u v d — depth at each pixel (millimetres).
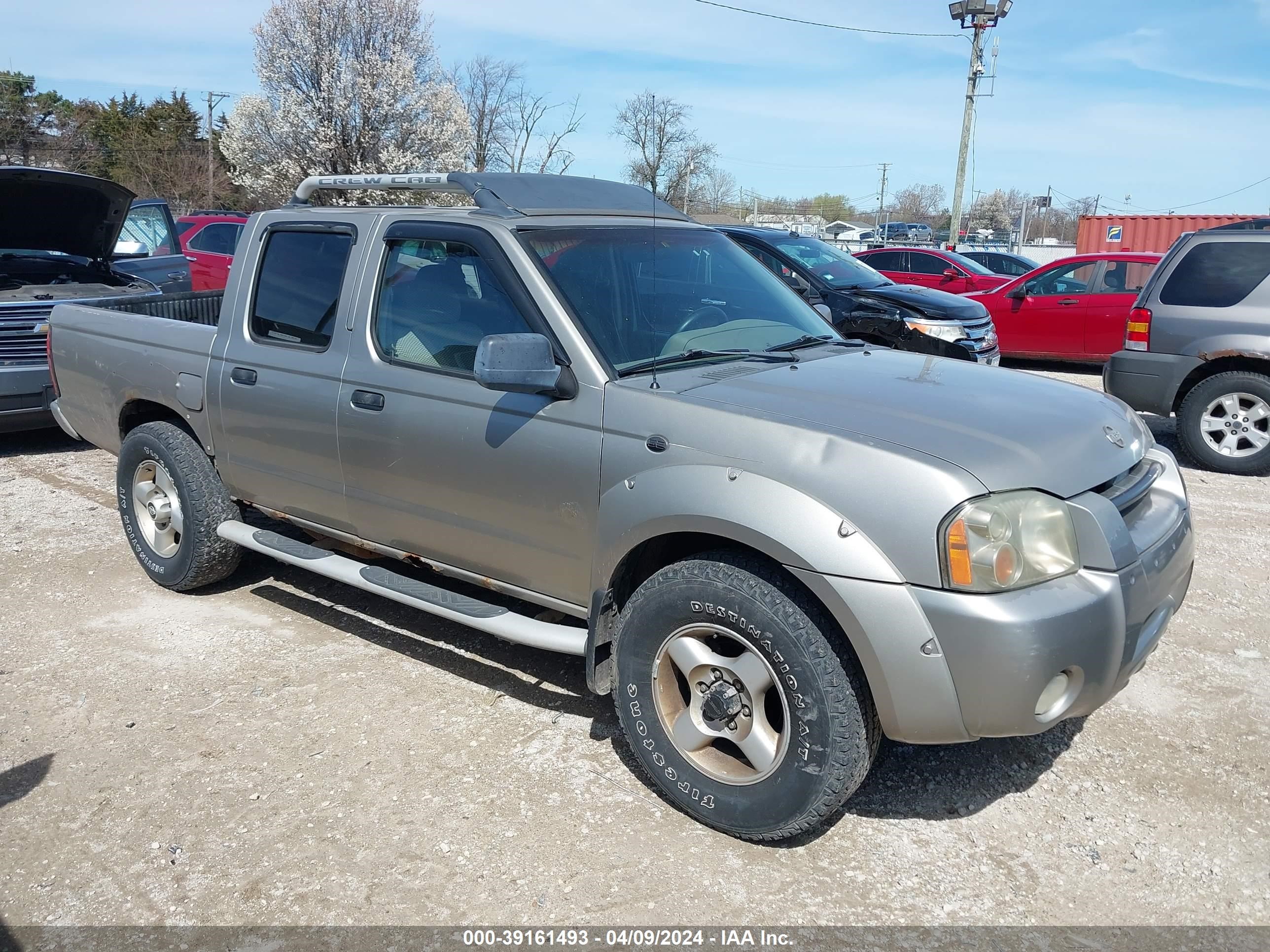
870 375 3330
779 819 2805
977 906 2697
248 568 5250
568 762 3398
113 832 3023
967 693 2549
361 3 32469
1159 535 2996
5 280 7922
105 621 4562
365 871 2838
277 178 34062
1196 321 7543
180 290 10695
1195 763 3398
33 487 6797
